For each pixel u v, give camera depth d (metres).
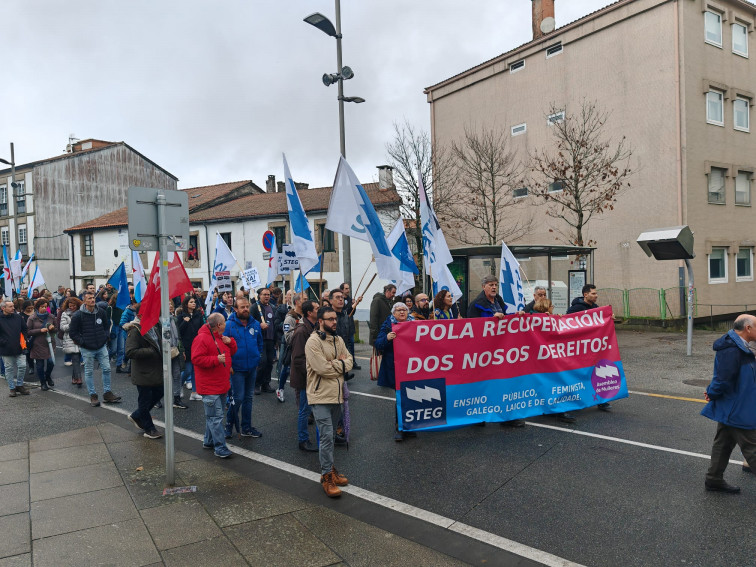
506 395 7.04
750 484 5.03
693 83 18.34
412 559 3.88
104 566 3.79
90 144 42.66
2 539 4.20
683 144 18.08
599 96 20.38
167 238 5.31
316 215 25.83
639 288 18.97
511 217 23.64
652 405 7.92
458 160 25.25
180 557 3.92
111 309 12.53
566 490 4.98
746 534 4.10
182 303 9.64
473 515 4.55
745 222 20.27
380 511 4.67
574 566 3.75
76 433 7.20
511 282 7.61
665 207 18.52
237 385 6.86
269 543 4.12
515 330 7.12
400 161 21.23
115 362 13.78
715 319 19.02
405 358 6.56
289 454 6.25
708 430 6.64
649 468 5.45
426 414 6.64
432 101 27.28
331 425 5.12
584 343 7.62
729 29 19.64
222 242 11.63
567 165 18.59
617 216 19.80
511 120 23.67
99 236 33.91
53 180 38.00
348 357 5.35
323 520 4.51
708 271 18.95
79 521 4.50
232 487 5.25
